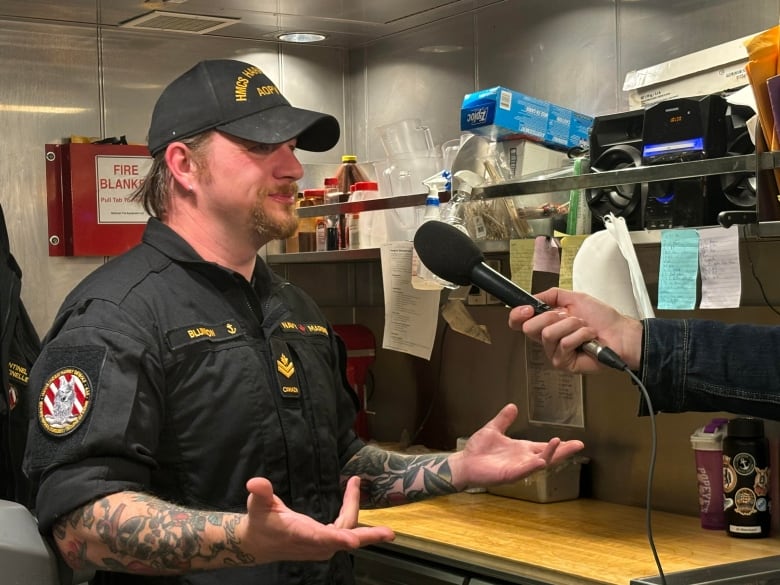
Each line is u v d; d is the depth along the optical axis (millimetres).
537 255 2363
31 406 1388
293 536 1147
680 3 2484
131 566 1264
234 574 1479
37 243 3031
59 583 1228
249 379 1512
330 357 1724
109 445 1309
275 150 1586
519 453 1569
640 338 1571
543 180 2293
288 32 3254
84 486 1287
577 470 2736
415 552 2379
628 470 2662
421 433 3281
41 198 3047
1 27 2984
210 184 1563
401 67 3336
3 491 2152
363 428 3334
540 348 2881
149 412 1388
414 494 1642
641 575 1951
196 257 1548
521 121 2502
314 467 1582
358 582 2545
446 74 3172
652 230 2150
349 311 3547
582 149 2553
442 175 2594
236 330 1533
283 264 3422
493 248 2514
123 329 1406
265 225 1582
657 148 2111
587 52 2732
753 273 2385
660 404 1576
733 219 1939
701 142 2037
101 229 3051
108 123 3158
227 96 1571
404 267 2770
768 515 2279
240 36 3314
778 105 1846
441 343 3197
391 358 3385
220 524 1209
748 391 1528
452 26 3137
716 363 1543
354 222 2990
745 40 2113
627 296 2082
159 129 1613
